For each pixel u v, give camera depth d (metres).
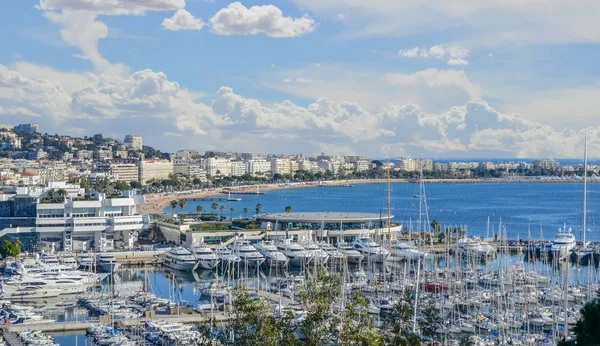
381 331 111.81
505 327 185.50
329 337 96.62
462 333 184.50
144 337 176.00
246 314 104.75
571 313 194.12
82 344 173.88
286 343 94.56
